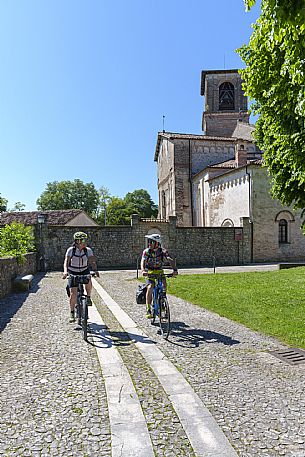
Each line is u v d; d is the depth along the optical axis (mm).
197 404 3924
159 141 46219
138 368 5012
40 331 7070
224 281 14461
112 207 83688
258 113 12820
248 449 3102
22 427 3463
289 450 3088
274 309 8664
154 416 3656
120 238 26672
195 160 38688
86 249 7270
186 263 27547
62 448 3117
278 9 3191
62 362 5273
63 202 83188
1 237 18328
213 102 43000
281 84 7605
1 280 11297
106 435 3314
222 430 3395
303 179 9812
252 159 33438
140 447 3125
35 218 42094
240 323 7668
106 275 20109
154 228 27234
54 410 3801
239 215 29562
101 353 5660
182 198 38406
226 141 38844
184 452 3057
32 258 20531
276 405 3906
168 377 4680
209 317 8297
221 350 5824
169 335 6742
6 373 4852
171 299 10906
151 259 7324
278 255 28781
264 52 8375
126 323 7742
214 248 28031
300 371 4910
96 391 4273
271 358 5438
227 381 4562
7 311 9156
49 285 15031
